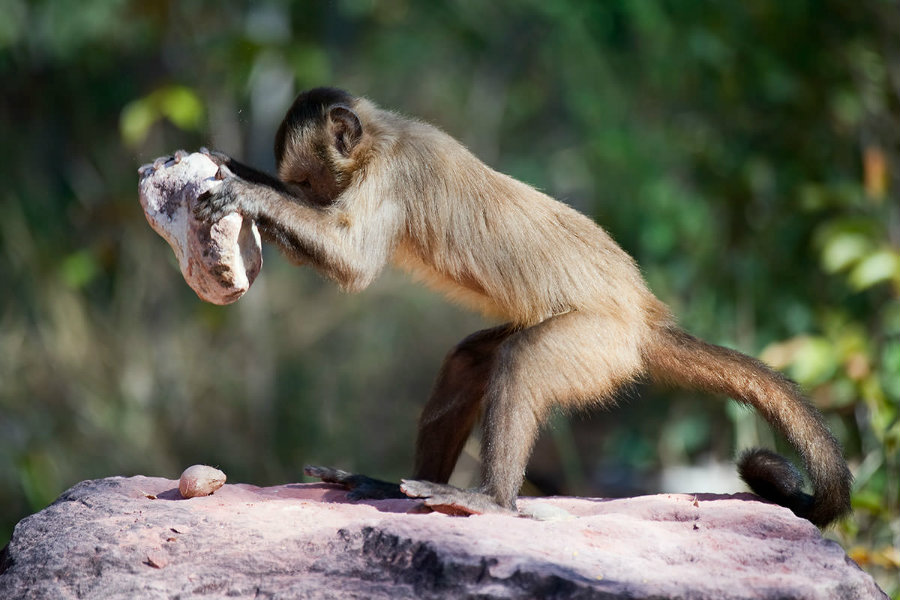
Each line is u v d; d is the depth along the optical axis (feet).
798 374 38.96
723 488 52.21
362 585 18.70
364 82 73.92
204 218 23.49
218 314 56.59
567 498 24.76
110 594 19.20
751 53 50.39
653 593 17.79
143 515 21.70
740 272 50.44
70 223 60.13
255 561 19.65
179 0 60.23
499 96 77.36
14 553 21.13
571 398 24.08
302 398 59.98
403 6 73.67
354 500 24.32
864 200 46.96
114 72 62.28
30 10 60.70
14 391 55.16
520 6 73.26
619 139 55.47
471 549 18.84
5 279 57.77
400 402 64.44
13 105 61.62
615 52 59.67
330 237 24.40
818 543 20.65
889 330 42.24
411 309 66.39
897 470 37.22
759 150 51.55
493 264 25.93
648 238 52.01
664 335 26.08
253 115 63.31
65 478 52.95
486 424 23.25
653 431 58.80
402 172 25.94
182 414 56.90
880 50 49.03
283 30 63.36
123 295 57.93
